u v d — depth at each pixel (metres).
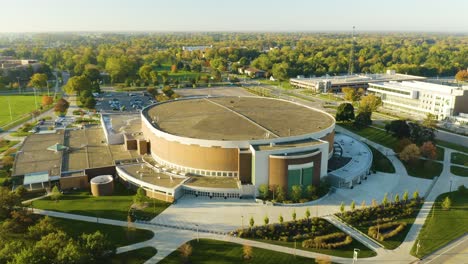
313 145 109.00
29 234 80.25
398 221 94.50
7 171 124.12
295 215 92.50
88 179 117.00
